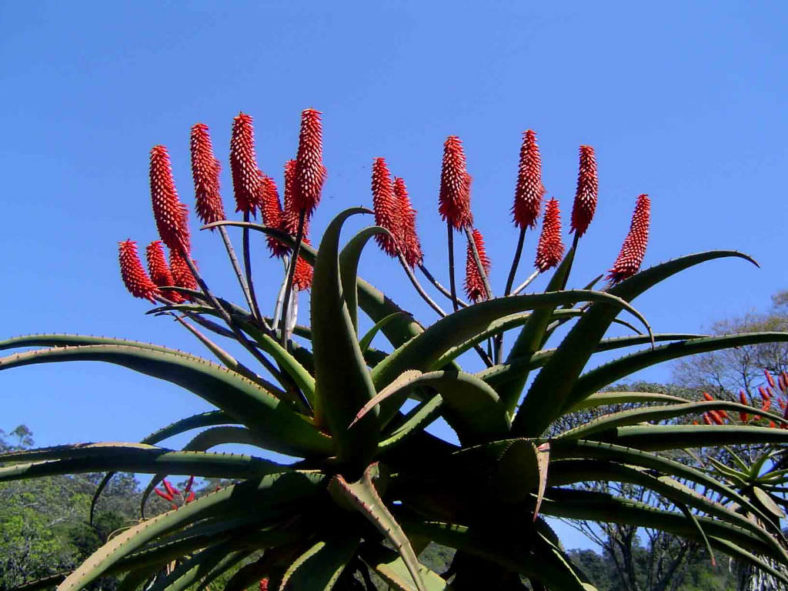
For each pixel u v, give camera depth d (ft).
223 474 5.31
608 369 5.92
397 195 7.26
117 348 4.93
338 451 5.48
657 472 6.09
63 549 34.50
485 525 6.02
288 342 6.41
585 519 6.17
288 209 6.50
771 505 9.18
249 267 6.05
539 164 6.61
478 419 5.81
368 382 5.13
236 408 5.26
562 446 5.85
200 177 6.14
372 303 6.88
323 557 5.14
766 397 10.06
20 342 5.50
